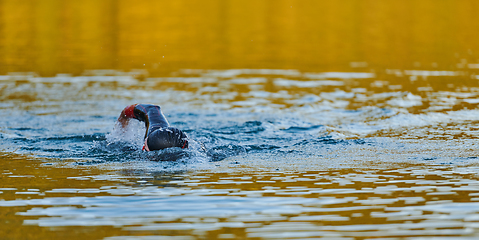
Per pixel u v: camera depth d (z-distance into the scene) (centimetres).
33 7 3512
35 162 812
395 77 1709
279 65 1973
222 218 560
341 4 3781
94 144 934
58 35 2617
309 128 1086
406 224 539
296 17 3291
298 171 746
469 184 666
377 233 519
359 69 1870
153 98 1448
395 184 673
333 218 558
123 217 564
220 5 3759
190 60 2083
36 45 2355
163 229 531
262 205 600
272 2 3906
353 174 725
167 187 670
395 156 830
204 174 732
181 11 3484
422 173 723
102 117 1212
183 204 604
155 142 836
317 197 626
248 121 1152
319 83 1652
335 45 2408
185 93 1518
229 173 738
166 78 1747
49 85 1614
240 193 643
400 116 1177
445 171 730
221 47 2384
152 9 3550
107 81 1691
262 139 987
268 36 2672
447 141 932
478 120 1118
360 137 988
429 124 1093
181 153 830
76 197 632
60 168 773
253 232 523
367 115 1211
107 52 2234
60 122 1153
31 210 588
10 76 1736
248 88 1592
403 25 2927
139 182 694
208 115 1235
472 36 2553
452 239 503
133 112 917
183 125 1126
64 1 3778
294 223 545
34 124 1127
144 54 2198
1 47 2284
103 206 598
